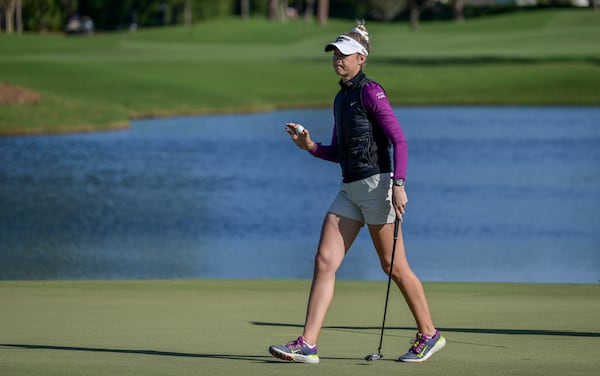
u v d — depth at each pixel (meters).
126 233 69.81
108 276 54.06
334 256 22.47
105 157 119.19
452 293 34.44
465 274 55.78
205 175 103.12
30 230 70.88
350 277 54.00
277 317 28.58
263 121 169.25
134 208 81.44
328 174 105.31
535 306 31.16
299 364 21.55
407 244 66.50
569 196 89.00
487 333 26.02
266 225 74.44
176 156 120.06
